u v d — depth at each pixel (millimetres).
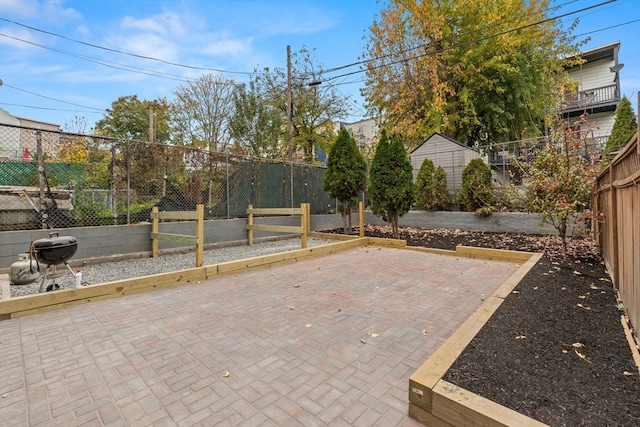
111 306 3604
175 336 2807
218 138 15945
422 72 12867
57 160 5215
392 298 3807
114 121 21547
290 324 3055
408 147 14227
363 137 21469
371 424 1691
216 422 1715
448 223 9102
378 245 7695
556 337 2309
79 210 5438
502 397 1609
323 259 6215
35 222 5012
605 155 5617
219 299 3834
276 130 14766
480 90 13070
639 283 2262
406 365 2293
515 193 7293
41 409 1836
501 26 11859
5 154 4855
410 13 13039
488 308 2898
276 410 1807
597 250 5383
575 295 3248
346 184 8266
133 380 2127
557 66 13555
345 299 3789
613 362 1952
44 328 2998
